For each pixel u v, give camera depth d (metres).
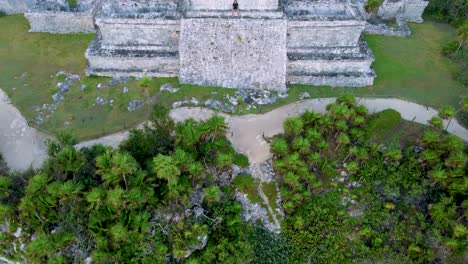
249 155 39.59
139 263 32.88
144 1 45.88
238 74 45.38
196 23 43.94
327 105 43.44
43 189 32.28
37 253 32.00
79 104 44.34
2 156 39.06
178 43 46.34
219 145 37.75
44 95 45.38
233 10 44.03
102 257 31.97
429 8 59.34
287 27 44.50
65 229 32.72
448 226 35.94
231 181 38.38
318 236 36.44
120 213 32.22
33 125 42.16
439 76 49.22
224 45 44.59
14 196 34.66
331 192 38.22
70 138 36.66
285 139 39.66
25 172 36.97
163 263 33.31
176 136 36.78
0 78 47.31
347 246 36.22
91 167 35.59
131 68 47.12
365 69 47.00
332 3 46.69
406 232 36.56
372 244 36.19
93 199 31.12
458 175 36.12
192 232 33.84
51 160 33.81
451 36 55.66
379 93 46.53
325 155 39.91
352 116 39.66
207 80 45.66
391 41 54.19
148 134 36.78
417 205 38.03
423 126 42.22
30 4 53.09
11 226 33.72
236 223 35.34
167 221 34.28
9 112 43.44
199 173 35.31
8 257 34.91
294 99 45.06
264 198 37.94
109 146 38.28
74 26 53.22
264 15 44.09
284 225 36.97
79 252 32.94
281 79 45.44
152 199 33.47
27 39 52.81
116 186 31.78
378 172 38.88
